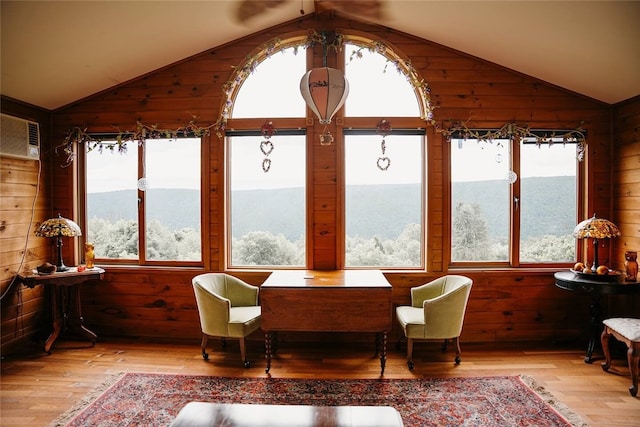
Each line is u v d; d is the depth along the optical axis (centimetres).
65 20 282
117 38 318
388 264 389
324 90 302
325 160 378
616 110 371
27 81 336
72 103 393
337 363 325
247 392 273
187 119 386
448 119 375
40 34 288
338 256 377
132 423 236
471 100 376
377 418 175
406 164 386
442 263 376
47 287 392
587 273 332
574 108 376
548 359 333
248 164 392
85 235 404
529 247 387
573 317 375
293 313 302
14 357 337
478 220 385
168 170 397
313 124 377
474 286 373
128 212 403
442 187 377
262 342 371
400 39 378
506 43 334
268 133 368
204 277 346
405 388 279
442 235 377
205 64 385
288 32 378
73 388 280
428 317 312
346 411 181
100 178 403
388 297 300
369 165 386
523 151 384
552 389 280
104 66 352
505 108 375
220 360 332
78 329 375
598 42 294
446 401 261
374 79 386
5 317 345
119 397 266
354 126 378
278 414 178
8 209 348
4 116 342
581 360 331
